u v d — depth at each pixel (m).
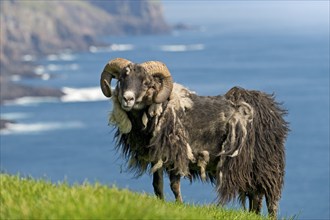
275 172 17.67
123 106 15.48
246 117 17.14
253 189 17.70
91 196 9.98
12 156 166.62
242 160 17.11
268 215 17.34
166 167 16.25
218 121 16.88
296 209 76.50
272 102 17.89
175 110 16.27
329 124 172.75
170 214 10.34
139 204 10.05
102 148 169.12
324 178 105.94
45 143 184.00
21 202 9.83
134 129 16.14
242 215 14.33
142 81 15.63
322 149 139.38
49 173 136.50
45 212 9.41
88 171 133.38
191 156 16.41
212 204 15.00
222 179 17.00
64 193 10.15
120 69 15.98
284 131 17.91
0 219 9.34
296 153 135.12
